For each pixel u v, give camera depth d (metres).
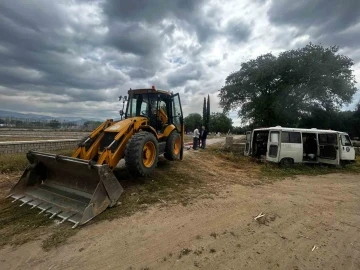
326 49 17.11
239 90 20.23
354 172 7.64
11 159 6.39
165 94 6.94
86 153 4.53
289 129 8.21
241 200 4.29
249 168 7.82
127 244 2.59
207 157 9.95
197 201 4.13
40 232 2.81
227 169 7.49
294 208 3.95
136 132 4.96
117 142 4.52
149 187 4.76
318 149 8.64
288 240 2.81
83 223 3.00
